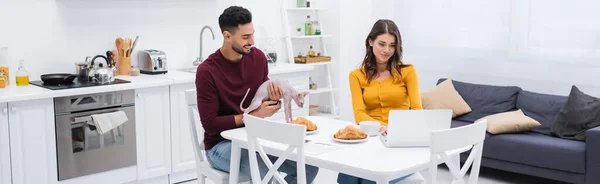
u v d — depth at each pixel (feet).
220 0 18.17
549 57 17.08
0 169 12.68
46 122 13.14
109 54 15.53
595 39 16.14
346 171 8.30
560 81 16.93
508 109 16.61
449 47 19.34
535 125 15.20
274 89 10.00
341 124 10.94
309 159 8.72
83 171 13.84
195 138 11.58
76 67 15.03
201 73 10.48
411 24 20.33
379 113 12.09
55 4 15.01
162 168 15.14
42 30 14.88
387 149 9.12
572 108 14.94
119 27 16.11
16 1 14.43
